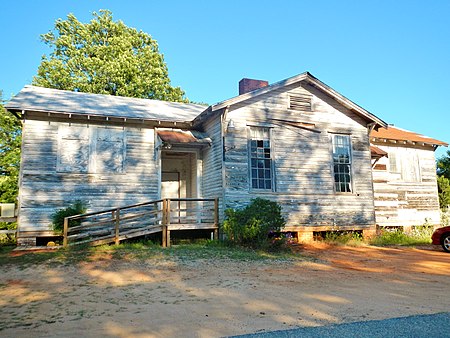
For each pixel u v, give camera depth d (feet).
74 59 109.19
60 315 19.47
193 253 39.29
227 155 49.80
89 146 50.16
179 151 54.85
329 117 57.00
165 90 117.60
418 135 79.46
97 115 48.83
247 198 50.11
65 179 48.47
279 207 45.78
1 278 28.89
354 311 20.10
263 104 53.21
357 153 58.13
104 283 27.14
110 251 39.45
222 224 47.21
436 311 20.18
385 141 70.59
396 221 68.33
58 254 37.91
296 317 18.94
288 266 35.06
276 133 53.42
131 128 52.60
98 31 120.16
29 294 24.11
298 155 54.19
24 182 46.68
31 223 46.24
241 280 28.50
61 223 45.78
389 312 19.90
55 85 106.52
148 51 117.60
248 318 18.76
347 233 55.88
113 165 50.93
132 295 23.75
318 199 54.29
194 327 17.33
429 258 41.47
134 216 44.62
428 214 72.64
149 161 52.65
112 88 111.04
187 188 61.11
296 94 55.47
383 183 69.05
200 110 64.80
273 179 52.24
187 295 23.77
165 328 17.22
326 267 35.19
